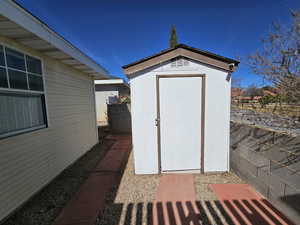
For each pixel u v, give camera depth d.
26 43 2.38
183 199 2.28
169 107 2.94
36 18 2.05
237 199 2.23
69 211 2.09
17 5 1.72
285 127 2.02
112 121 7.51
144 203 2.22
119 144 5.64
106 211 2.08
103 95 10.86
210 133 2.99
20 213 2.09
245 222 1.79
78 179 3.05
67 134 3.69
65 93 3.68
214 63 2.79
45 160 2.83
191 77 2.86
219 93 2.89
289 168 1.77
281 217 1.85
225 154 3.04
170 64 2.85
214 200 2.23
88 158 4.27
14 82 2.23
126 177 3.03
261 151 2.26
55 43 2.55
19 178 2.21
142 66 2.83
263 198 2.23
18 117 2.30
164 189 2.56
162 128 2.99
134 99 2.92
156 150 3.04
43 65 2.90
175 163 3.08
